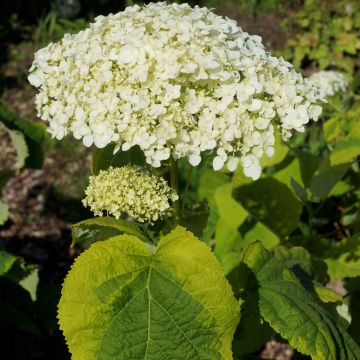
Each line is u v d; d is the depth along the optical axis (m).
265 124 0.51
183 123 0.51
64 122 0.53
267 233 0.97
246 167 0.52
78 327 0.46
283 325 0.52
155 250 0.53
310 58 2.07
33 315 1.10
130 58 0.50
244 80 0.51
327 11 2.17
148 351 0.46
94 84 0.51
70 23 2.29
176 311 0.47
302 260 0.72
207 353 0.47
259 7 2.47
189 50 0.50
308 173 0.99
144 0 2.43
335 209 1.13
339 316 0.64
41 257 1.33
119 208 0.51
